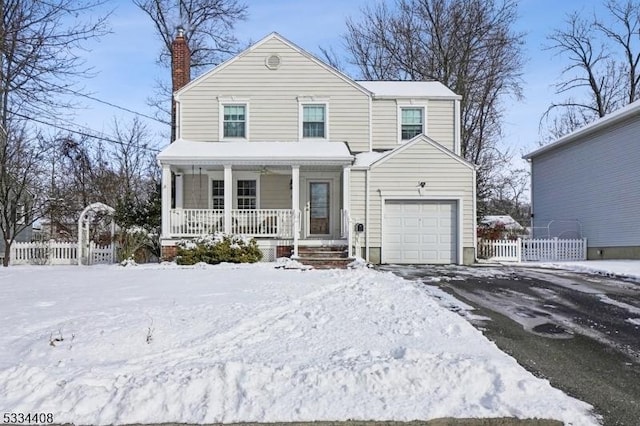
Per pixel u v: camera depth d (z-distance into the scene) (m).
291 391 4.45
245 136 19.31
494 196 38.34
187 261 15.52
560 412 4.23
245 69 19.45
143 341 5.71
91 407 4.19
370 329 6.43
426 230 17.98
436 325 6.67
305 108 19.52
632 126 18.17
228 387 4.45
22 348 5.51
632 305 8.98
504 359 5.29
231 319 6.73
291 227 17.27
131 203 20.17
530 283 11.72
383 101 20.09
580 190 21.69
